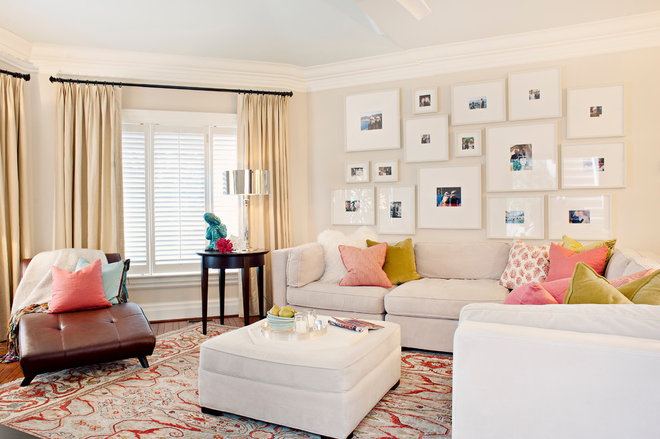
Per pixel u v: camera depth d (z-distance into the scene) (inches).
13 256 163.5
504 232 173.8
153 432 92.7
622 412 58.1
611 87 158.7
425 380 119.5
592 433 59.5
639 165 157.2
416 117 187.0
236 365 97.4
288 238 203.2
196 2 139.1
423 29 161.3
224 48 180.2
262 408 94.4
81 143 177.3
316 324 109.7
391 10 144.3
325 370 88.2
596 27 157.6
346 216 201.6
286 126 203.0
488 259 163.0
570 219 165.2
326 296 155.6
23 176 168.6
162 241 194.9
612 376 58.4
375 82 195.5
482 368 64.8
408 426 94.3
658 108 154.7
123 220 184.9
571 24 158.1
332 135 204.5
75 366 117.1
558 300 81.1
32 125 176.1
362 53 186.2
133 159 190.5
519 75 170.2
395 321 145.7
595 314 65.2
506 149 172.9
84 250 159.2
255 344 100.2
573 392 60.2
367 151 197.5
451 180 181.8
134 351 124.2
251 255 168.9
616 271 119.3
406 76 189.3
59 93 174.6
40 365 112.7
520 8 145.0
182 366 132.3
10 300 164.4
